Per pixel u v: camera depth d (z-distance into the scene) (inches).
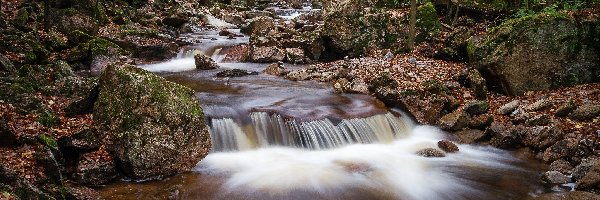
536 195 310.0
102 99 343.3
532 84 484.7
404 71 554.6
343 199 297.7
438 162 365.7
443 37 697.6
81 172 297.0
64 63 494.3
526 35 484.1
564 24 487.5
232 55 727.1
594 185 301.1
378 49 711.7
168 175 321.1
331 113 412.8
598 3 593.0
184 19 948.0
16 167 269.3
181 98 341.7
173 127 327.0
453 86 496.7
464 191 317.1
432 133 422.9
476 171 349.7
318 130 385.7
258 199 292.8
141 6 1036.5
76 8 781.3
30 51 564.1
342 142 389.4
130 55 684.7
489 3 841.5
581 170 323.3
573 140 361.4
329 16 707.4
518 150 389.7
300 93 484.4
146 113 321.7
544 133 377.1
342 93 490.0
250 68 649.0
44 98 381.4
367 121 409.7
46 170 275.7
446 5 857.5
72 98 386.6
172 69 637.9
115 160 314.8
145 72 346.9
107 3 911.7
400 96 448.8
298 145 381.1
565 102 419.8
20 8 709.9
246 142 376.5
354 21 706.2
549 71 486.6
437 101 446.6
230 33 897.5
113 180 309.0
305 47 711.7
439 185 325.4
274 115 395.2
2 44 549.0
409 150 390.0
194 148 336.5
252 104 424.2
